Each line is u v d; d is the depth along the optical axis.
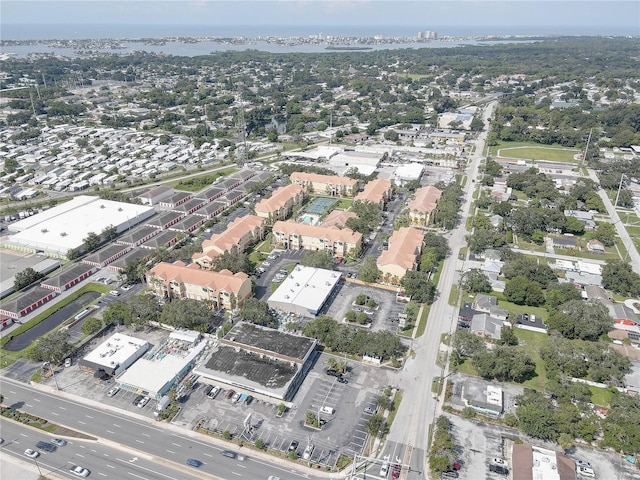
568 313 166.12
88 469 114.56
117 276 199.75
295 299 175.75
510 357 143.12
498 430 126.06
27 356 147.75
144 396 137.38
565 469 110.00
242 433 124.44
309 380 143.25
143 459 117.56
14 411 131.25
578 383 135.50
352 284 195.62
